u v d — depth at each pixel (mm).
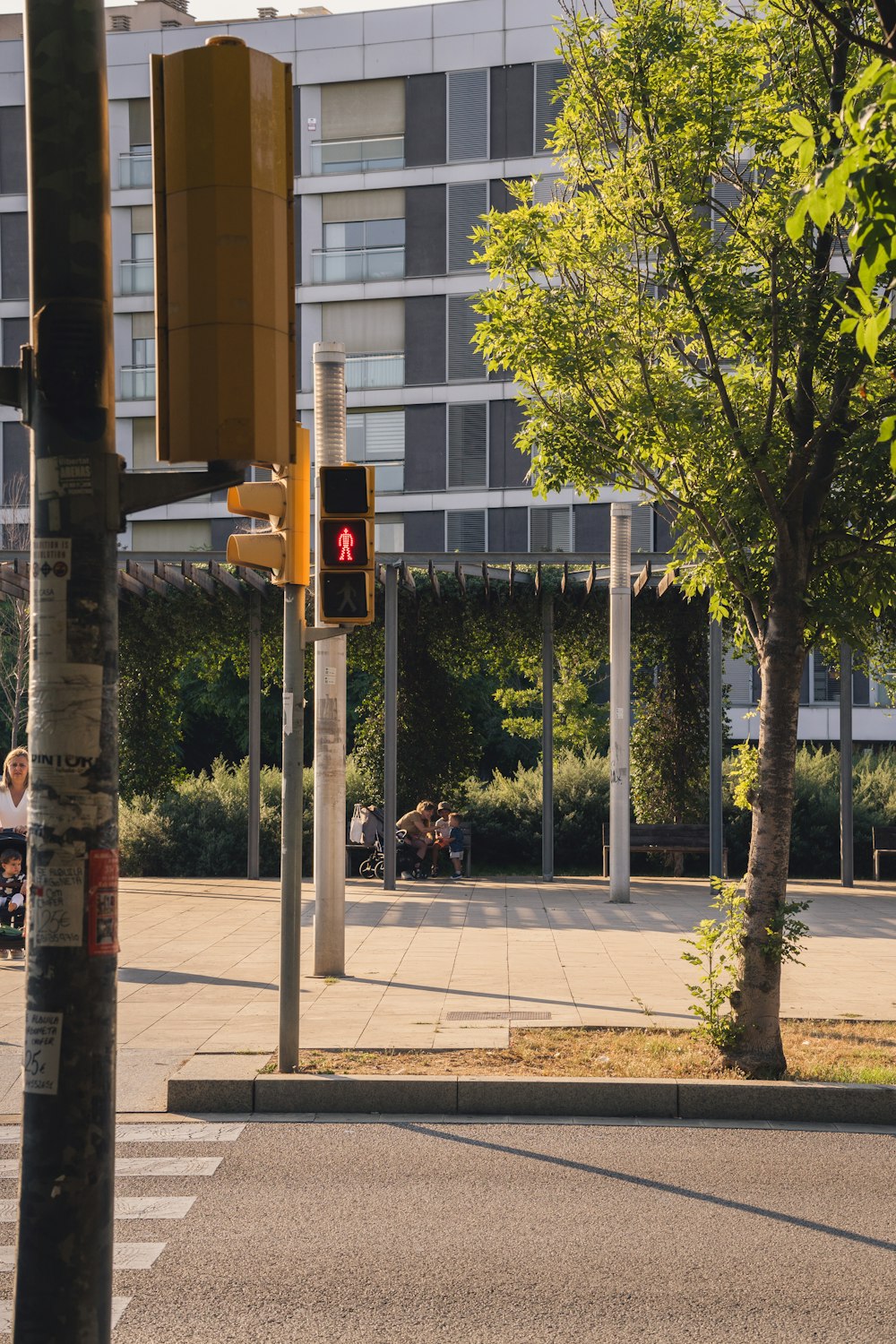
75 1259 3406
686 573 9797
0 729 36031
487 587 21031
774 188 8445
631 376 9438
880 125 4445
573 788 25109
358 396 41312
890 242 4367
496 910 17344
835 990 11398
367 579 8477
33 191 3676
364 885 20781
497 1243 5641
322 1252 5527
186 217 3912
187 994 11195
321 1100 7938
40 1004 3482
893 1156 7059
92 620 3615
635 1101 7875
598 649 23656
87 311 3666
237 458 3896
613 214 9008
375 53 41062
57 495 3629
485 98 40438
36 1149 3443
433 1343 4625
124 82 42875
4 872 12961
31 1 3676
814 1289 5121
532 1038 9188
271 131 3969
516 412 40375
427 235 40906
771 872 8391
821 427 8406
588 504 39875
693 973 12164
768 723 8523
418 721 24031
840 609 8680
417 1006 10492
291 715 8438
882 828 22938
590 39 8977
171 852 22781
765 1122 7785
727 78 8578
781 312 8328
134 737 23516
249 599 22500
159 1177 6590
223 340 3881
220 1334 4695
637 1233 5773
